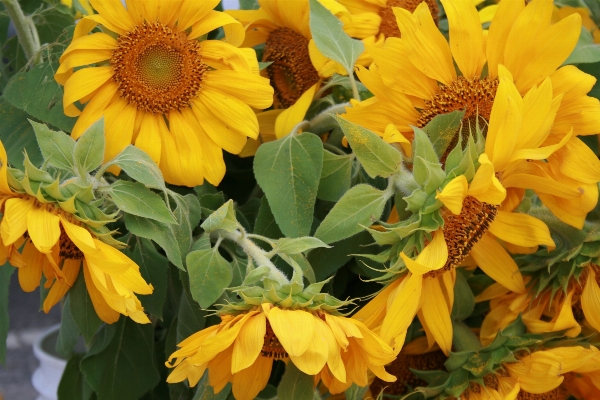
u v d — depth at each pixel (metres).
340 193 0.94
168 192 0.90
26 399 1.58
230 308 0.83
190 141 0.93
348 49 0.95
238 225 0.88
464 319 0.99
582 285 0.94
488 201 0.84
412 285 0.85
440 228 0.86
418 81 0.91
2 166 0.81
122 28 0.92
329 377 0.86
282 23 1.01
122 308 0.83
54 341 1.22
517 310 0.95
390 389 1.00
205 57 0.94
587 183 0.90
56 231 0.81
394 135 0.89
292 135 0.94
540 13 0.89
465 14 0.90
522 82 0.90
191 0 0.93
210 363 0.84
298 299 0.83
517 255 0.97
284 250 0.87
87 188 0.83
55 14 1.05
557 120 0.90
